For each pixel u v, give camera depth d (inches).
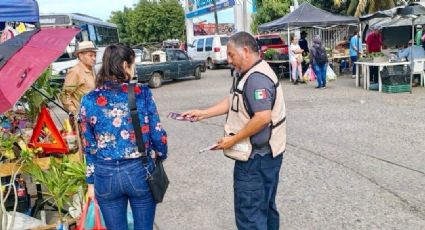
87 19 779.4
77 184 144.1
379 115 368.8
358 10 913.5
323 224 172.2
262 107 122.1
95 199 121.0
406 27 790.5
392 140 287.9
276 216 145.3
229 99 136.5
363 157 254.1
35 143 160.9
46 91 174.6
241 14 1189.1
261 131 126.6
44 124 160.1
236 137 126.2
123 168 116.1
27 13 254.1
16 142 158.7
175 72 724.7
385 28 796.0
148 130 118.0
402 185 207.5
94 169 119.1
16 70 137.9
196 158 271.7
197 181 228.5
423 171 225.3
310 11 661.9
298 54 619.5
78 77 200.7
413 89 501.7
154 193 120.0
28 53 147.2
